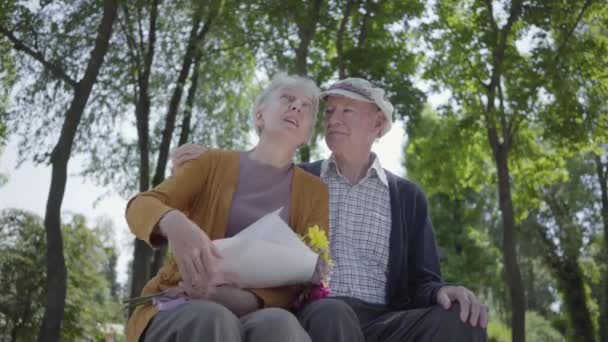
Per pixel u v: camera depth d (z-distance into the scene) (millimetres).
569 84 13883
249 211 2369
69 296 21062
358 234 3047
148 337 1978
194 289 2045
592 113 14320
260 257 2111
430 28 14531
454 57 14672
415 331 2633
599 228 22562
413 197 3146
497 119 14531
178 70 14453
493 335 23078
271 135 2441
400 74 13844
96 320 21531
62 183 11789
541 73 13859
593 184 22609
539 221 23156
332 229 3055
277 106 2445
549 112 14422
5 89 13023
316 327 2109
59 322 11438
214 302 1937
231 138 15602
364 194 3105
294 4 12484
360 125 3080
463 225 28156
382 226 3064
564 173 16328
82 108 12172
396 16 13891
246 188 2412
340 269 2971
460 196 17250
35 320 19828
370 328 2764
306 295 2271
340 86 3113
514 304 13977
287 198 2457
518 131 15852
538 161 16156
